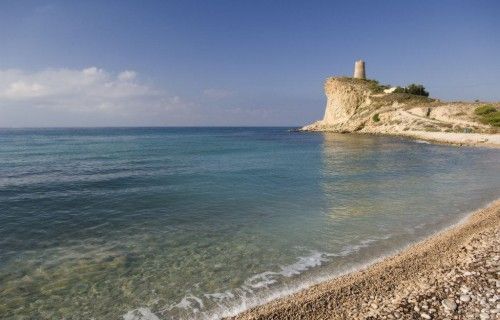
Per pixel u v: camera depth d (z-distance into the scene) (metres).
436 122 79.06
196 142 74.69
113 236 12.74
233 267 10.03
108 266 10.20
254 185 22.20
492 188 20.19
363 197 18.39
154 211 16.02
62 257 10.86
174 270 9.91
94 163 34.38
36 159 38.22
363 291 8.32
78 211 16.06
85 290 8.84
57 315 7.78
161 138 96.75
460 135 60.38
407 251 10.84
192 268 10.02
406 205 16.52
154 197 18.81
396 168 29.56
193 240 12.24
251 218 14.74
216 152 47.97
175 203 17.48
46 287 8.99
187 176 26.02
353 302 7.82
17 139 89.44
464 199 17.52
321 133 110.88
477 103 85.81
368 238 12.16
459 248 10.64
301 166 31.73
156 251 11.30
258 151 49.25
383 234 12.54
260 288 8.80
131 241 12.22
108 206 16.94
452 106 84.50
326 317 7.29
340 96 118.56
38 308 8.05
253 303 8.09
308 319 7.28
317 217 14.74
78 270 9.95
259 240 12.13
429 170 28.11
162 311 7.87
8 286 9.03
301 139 82.19
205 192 20.08
